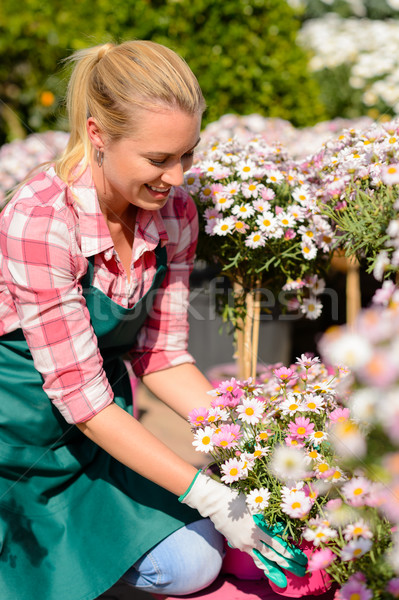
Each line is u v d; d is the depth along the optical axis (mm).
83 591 1230
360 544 1035
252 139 1989
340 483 1154
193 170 1707
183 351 1527
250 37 3326
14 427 1313
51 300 1188
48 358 1209
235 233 1587
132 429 1229
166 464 1215
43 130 3740
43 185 1258
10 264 1199
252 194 1559
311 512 1171
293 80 3416
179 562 1267
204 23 3307
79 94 1256
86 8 3453
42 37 3568
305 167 1718
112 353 1433
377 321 968
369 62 3867
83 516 1332
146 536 1282
